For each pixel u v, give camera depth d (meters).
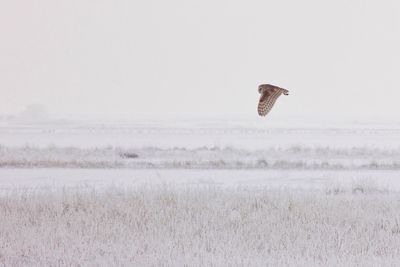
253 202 48.31
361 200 50.31
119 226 40.16
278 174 84.94
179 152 121.94
